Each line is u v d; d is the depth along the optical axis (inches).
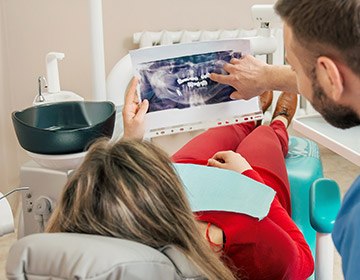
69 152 49.2
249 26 108.1
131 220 30.4
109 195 30.4
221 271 33.9
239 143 66.6
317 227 51.6
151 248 29.4
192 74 51.9
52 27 99.6
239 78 52.4
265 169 57.2
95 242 27.8
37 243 28.0
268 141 63.6
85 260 26.4
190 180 47.6
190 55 51.2
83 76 103.5
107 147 33.3
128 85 56.9
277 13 31.2
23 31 98.7
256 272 43.4
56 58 61.9
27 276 27.4
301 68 30.7
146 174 31.5
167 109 52.2
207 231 44.1
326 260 53.0
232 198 45.9
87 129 48.6
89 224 30.2
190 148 61.0
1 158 93.2
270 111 101.6
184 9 104.3
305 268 46.8
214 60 52.1
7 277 27.7
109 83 62.2
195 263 31.4
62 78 102.9
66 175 50.0
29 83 101.8
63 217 31.1
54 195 51.1
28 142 49.1
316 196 53.5
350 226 30.8
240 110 54.7
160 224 31.3
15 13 97.3
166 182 32.2
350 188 32.8
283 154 66.4
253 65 52.2
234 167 51.5
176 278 29.6
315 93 30.5
